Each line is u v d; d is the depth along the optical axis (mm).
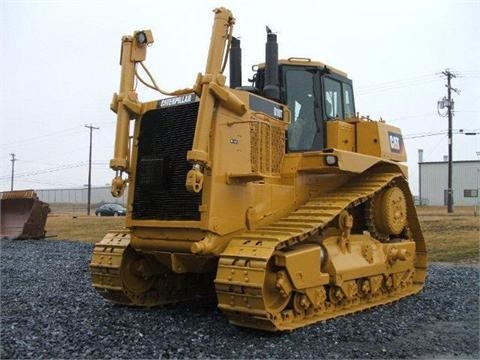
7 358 5336
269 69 7766
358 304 8000
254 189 7074
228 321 7051
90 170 53500
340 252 7555
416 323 7281
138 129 7484
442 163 51969
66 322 6906
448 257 16016
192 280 8602
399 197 9102
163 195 7020
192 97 6977
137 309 7926
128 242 7723
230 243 6559
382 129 9023
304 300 6691
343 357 5621
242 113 6910
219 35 6641
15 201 22188
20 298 8766
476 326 7199
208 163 6496
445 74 34781
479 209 35469
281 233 6555
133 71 7531
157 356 5477
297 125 8266
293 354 5652
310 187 8000
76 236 24844
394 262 8727
